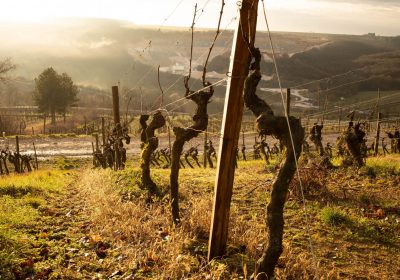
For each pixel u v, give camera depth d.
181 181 12.12
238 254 6.12
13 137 46.62
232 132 5.54
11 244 6.25
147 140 10.31
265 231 7.20
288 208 9.05
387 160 15.64
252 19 5.11
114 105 20.08
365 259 6.50
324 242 7.16
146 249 6.34
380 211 8.50
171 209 7.54
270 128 4.85
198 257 6.09
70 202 10.59
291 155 4.69
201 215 7.61
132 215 8.04
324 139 41.12
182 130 7.34
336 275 5.64
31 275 5.44
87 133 59.97
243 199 9.87
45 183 13.84
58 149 38.72
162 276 5.38
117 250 6.43
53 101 80.62
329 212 8.12
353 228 7.78
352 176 12.12
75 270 5.73
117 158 19.48
